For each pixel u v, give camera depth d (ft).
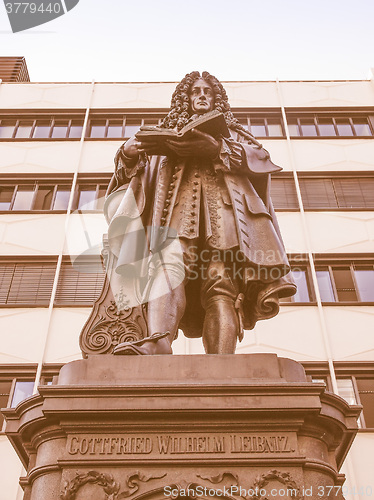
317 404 8.03
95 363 8.80
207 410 7.91
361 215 53.11
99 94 64.59
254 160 12.83
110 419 8.00
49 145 59.62
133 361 8.80
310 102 63.77
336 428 8.41
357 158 58.18
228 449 7.79
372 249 50.72
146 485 7.51
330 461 8.42
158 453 7.75
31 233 51.90
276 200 55.31
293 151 59.00
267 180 12.96
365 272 49.55
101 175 56.90
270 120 62.95
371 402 41.29
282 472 7.66
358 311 46.16
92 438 7.93
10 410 8.79
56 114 63.16
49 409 7.98
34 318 45.65
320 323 45.32
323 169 57.41
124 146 12.64
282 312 45.80
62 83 65.72
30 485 8.54
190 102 14.40
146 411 7.91
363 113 63.21
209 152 12.21
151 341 9.50
